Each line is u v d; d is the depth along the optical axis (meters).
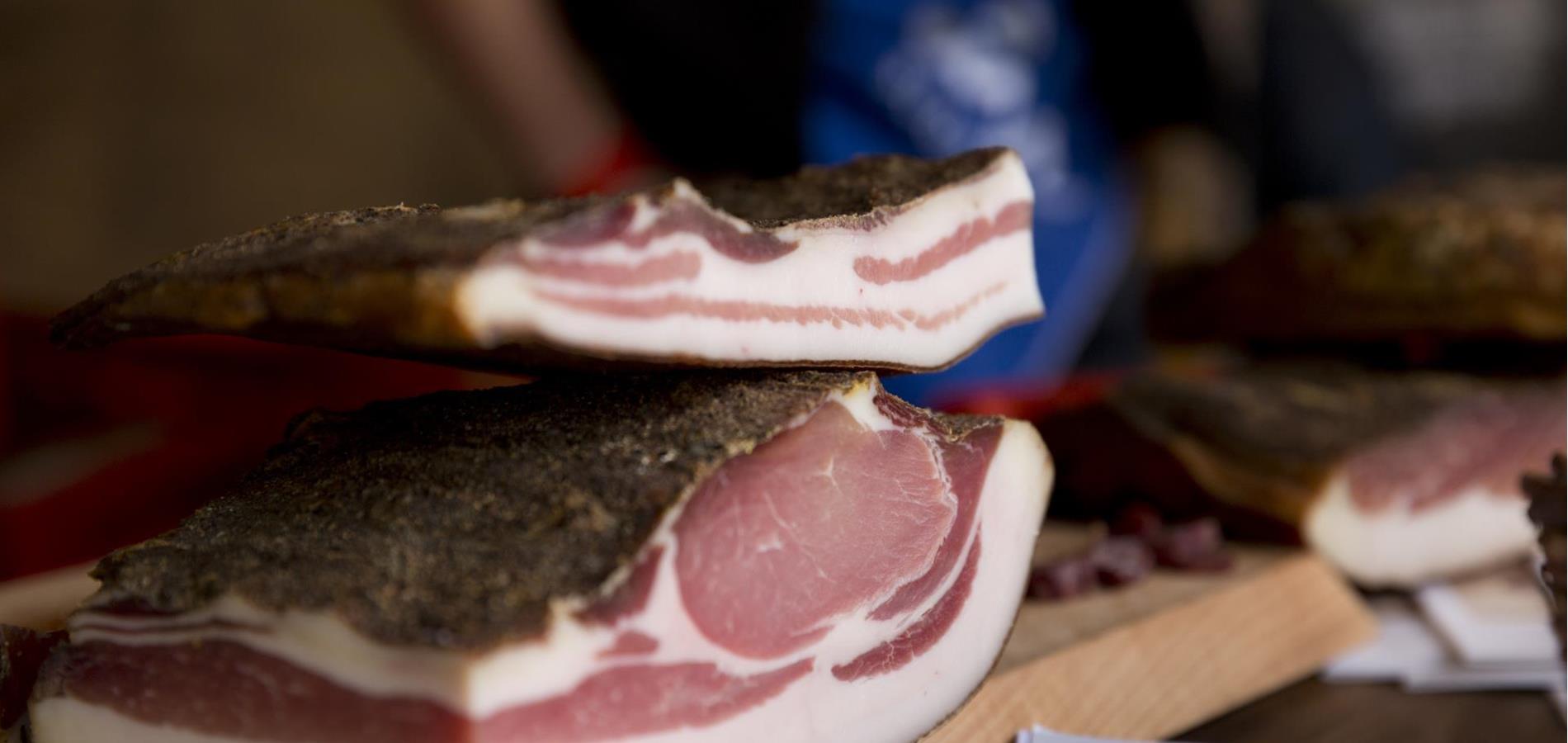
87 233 1.01
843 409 0.50
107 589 0.48
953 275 0.54
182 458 0.84
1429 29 1.60
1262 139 1.19
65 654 0.48
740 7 0.94
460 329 0.43
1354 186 1.19
